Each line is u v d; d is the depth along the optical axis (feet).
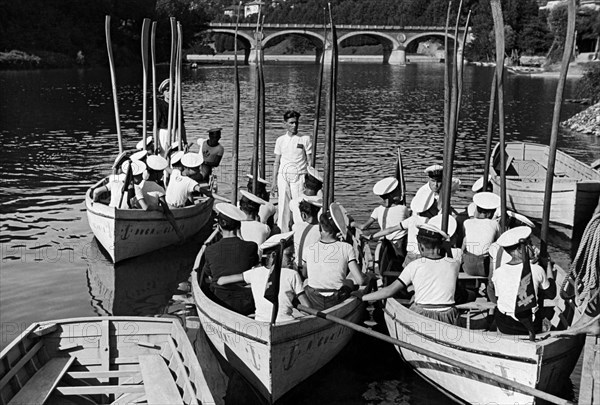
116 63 291.58
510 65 315.37
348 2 381.40
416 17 380.99
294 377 26.02
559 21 303.07
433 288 26.27
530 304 24.30
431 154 82.17
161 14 318.86
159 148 56.08
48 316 32.53
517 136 103.24
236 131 41.09
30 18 274.16
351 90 193.26
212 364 28.35
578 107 147.33
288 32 358.23
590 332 21.30
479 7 321.52
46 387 24.16
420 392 26.81
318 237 30.76
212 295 30.55
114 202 42.34
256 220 33.17
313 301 27.84
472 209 35.09
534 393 21.93
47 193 58.90
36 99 148.25
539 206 50.11
